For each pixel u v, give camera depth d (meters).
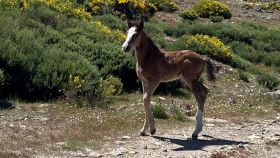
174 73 12.25
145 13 31.36
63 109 14.73
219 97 19.53
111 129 12.81
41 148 10.78
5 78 15.95
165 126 13.72
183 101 18.30
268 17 42.44
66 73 17.14
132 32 11.71
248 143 12.38
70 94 16.14
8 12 20.69
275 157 11.32
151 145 11.66
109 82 17.98
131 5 30.95
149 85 12.23
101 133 12.32
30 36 18.36
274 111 17.44
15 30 18.23
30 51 17.48
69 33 21.20
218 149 11.56
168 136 12.63
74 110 14.70
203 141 12.33
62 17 22.83
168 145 11.76
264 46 31.75
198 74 12.45
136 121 13.79
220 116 15.80
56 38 19.78
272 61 29.75
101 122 13.31
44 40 19.03
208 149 11.52
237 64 26.64
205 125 14.29
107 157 10.49
